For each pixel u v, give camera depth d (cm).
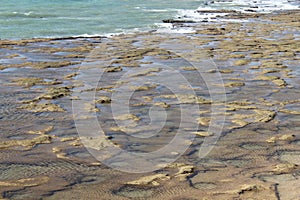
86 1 3559
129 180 618
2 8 2928
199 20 2661
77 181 613
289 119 889
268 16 2873
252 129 829
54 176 629
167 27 2333
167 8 3294
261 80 1209
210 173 641
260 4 3834
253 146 746
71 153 711
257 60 1480
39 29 2208
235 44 1800
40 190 586
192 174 638
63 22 2441
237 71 1317
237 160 688
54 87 1128
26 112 922
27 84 1153
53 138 777
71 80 1209
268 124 858
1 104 974
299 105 986
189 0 4025
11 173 637
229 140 773
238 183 607
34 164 667
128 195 575
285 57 1534
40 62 1438
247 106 974
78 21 2489
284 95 1066
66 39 1941
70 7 3119
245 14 3000
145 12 2989
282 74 1282
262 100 1022
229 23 2528
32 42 1844
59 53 1612
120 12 2934
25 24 2353
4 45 1750
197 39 1930
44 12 2800
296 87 1140
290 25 2425
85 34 2089
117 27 2303
